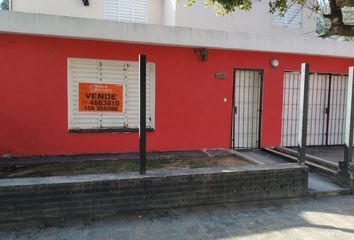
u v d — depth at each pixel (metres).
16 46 7.13
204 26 10.66
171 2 10.68
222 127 8.88
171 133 8.45
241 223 4.77
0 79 7.11
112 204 4.82
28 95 7.32
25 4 10.07
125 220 4.73
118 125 8.16
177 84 8.38
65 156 7.51
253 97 9.20
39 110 7.44
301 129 5.98
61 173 6.01
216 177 5.31
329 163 7.40
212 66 8.61
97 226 4.52
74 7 10.48
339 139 10.38
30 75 7.29
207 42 8.11
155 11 11.41
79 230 4.39
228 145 8.98
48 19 6.88
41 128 7.50
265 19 11.30
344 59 9.97
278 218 4.98
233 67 8.79
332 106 10.19
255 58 8.96
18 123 7.33
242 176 5.47
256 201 5.61
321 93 10.01
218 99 8.76
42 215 4.54
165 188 5.05
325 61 9.74
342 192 6.21
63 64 7.48
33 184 4.46
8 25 6.66
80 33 7.11
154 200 5.02
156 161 7.15
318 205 5.59
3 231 4.31
